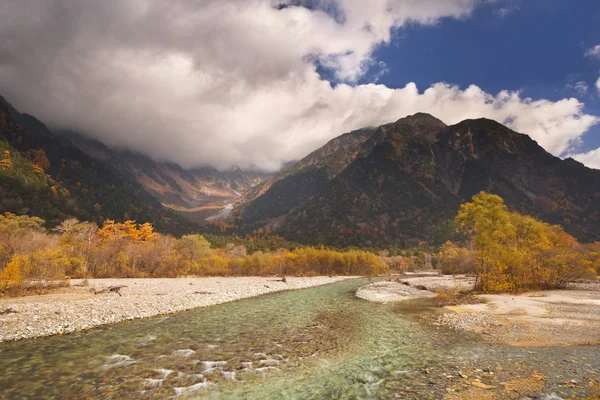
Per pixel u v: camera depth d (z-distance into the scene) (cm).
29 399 1050
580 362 1269
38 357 1461
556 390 1000
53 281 3659
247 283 5350
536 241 4944
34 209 12481
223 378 1244
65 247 5581
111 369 1327
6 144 17050
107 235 8694
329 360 1449
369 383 1165
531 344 1585
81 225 7006
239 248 11325
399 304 3200
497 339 1709
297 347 1658
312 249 9125
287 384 1183
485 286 3734
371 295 3928
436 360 1388
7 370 1300
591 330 1816
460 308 2794
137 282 4766
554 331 1825
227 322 2278
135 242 7856
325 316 2527
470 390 1039
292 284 5556
